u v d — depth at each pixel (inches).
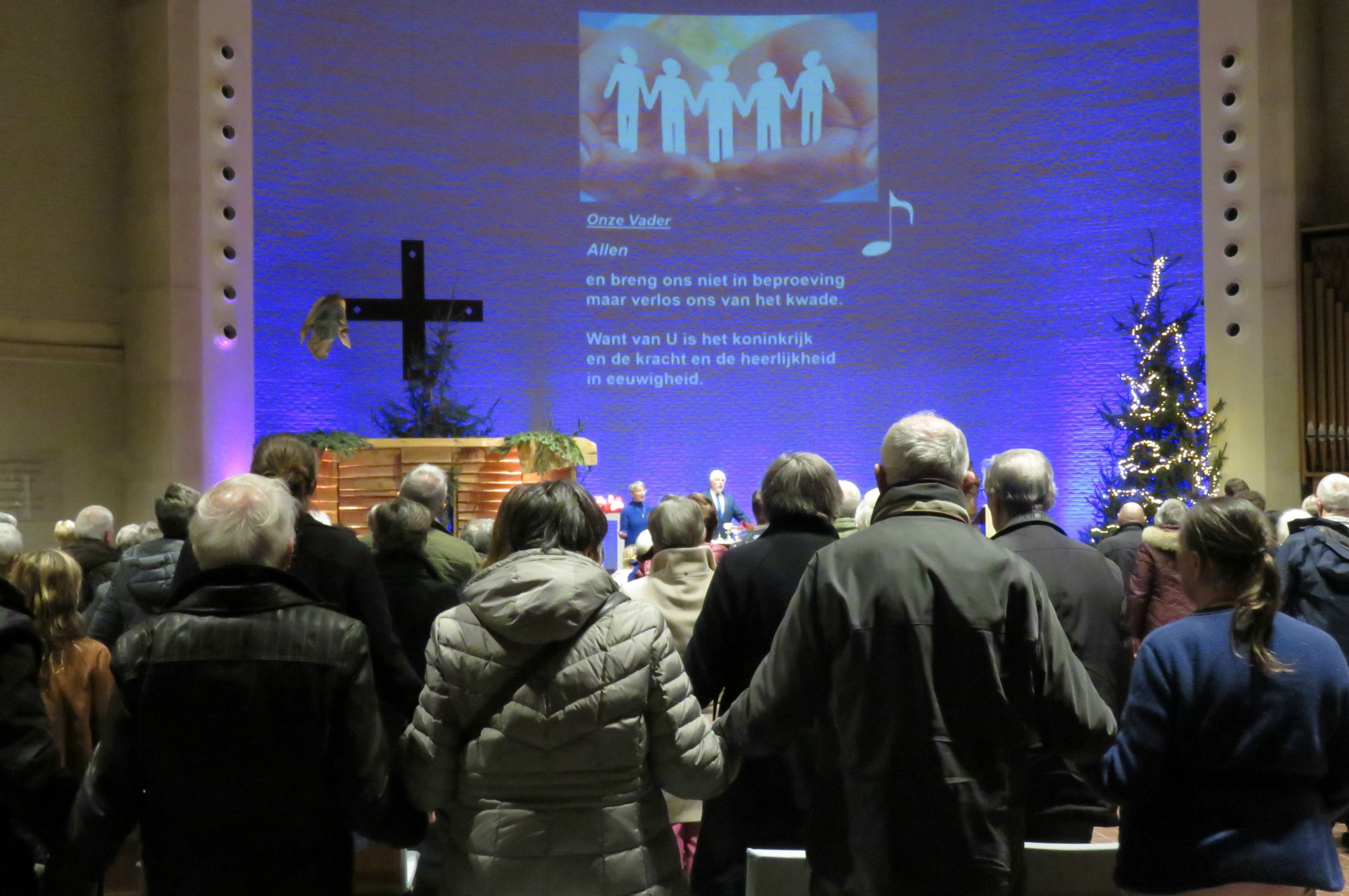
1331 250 516.4
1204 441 527.8
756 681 106.3
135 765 100.0
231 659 98.4
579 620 99.1
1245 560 108.2
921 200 584.7
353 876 106.3
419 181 560.7
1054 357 572.4
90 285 497.0
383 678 140.3
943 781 98.6
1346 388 514.6
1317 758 103.9
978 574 102.0
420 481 199.5
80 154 495.5
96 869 101.0
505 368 571.5
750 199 587.5
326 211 543.2
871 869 99.6
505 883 99.1
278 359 533.3
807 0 585.6
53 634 156.7
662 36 583.8
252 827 98.4
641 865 101.6
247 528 102.8
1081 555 146.9
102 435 498.9
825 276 586.9
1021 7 575.2
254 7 526.9
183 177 497.0
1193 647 106.7
